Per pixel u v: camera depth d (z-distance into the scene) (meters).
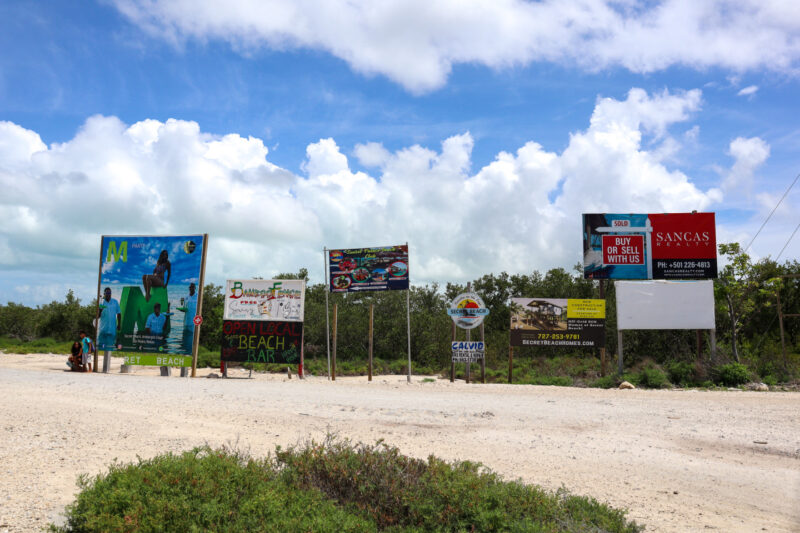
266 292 21.94
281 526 4.36
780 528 5.37
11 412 10.02
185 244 22.22
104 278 22.77
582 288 34.47
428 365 30.95
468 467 5.75
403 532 4.62
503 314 37.53
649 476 7.21
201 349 34.41
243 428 9.57
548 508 4.92
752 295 23.31
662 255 22.89
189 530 4.28
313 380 20.53
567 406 12.84
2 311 45.97
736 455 8.38
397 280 21.52
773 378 19.12
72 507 4.68
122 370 22.16
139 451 7.66
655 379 19.00
